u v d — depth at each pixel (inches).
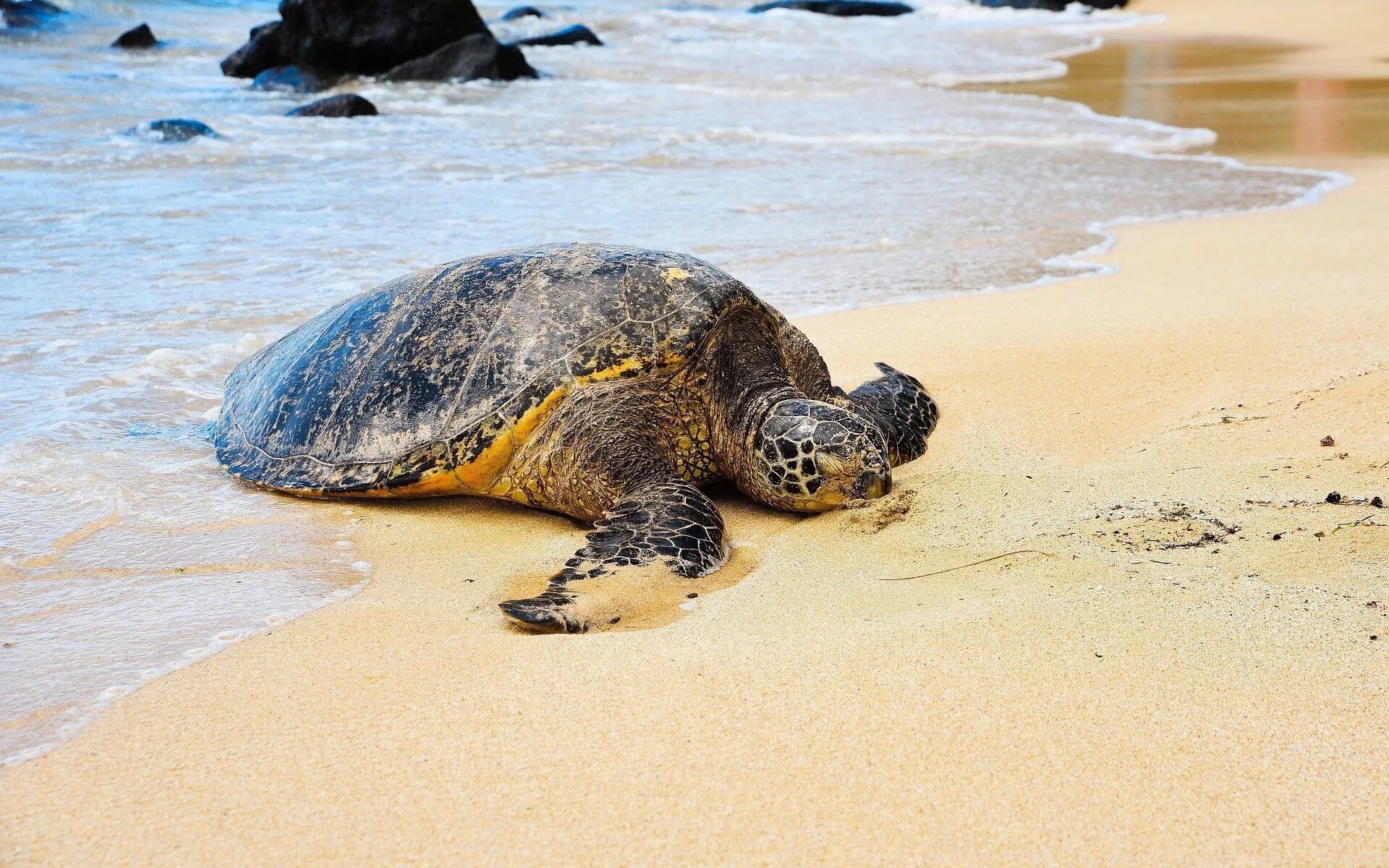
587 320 181.3
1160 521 151.8
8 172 465.4
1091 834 93.8
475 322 189.0
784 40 1050.7
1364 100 690.8
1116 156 535.5
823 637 129.1
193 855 95.8
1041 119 649.0
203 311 297.3
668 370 179.5
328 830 98.6
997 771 102.2
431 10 812.6
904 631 128.3
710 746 108.4
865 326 281.0
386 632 139.5
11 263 336.5
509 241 367.6
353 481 187.0
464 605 150.2
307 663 131.0
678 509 162.9
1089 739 105.9
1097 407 214.8
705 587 152.0
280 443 200.4
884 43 1041.5
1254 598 128.2
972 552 151.6
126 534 176.9
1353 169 487.8
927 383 237.0
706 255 352.5
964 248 363.9
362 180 470.3
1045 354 249.0
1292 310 262.1
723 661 124.3
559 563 166.4
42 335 276.2
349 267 337.7
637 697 118.0
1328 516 146.6
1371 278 289.9
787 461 171.0
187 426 228.2
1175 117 650.8
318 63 809.5
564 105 694.5
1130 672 116.0
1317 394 198.5
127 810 102.3
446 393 184.1
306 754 110.5
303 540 175.8
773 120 636.7
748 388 181.6
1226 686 112.2
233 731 115.7
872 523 166.2
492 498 195.2
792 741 108.4
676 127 609.6
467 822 99.0
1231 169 498.3
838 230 386.6
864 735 108.7
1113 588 134.0
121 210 408.8
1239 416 195.2
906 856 92.5
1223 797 97.0
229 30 1067.9
